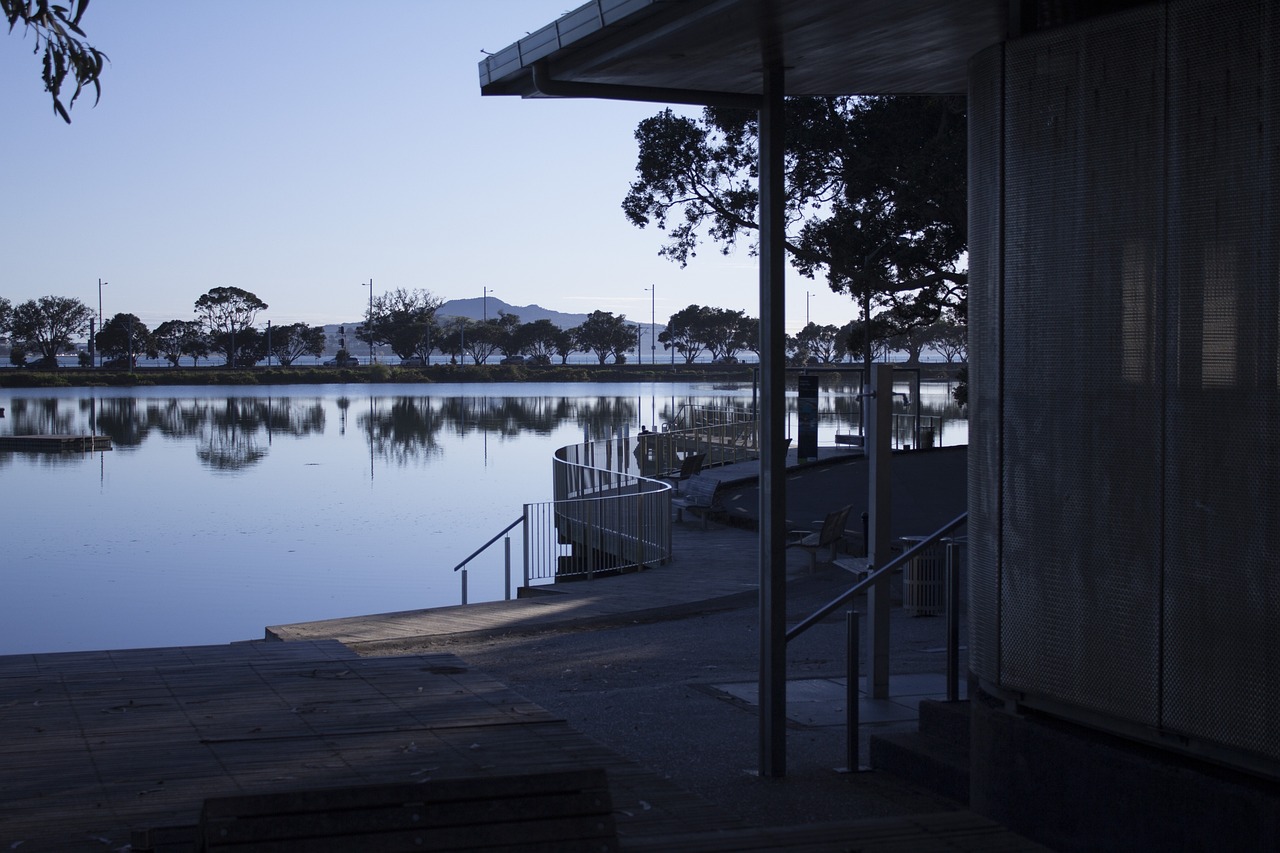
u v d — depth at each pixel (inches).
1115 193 178.5
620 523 666.2
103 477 1374.3
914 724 291.0
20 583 719.1
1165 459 171.3
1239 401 161.3
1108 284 179.9
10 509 1093.1
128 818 197.6
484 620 482.3
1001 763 197.6
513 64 238.7
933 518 797.2
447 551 839.1
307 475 1376.7
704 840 170.1
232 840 123.3
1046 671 191.5
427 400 3152.1
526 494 1181.1
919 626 452.4
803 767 255.0
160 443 1854.1
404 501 1131.9
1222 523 163.6
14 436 1843.0
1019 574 197.2
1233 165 161.6
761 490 246.4
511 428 2098.9
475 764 231.9
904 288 1190.9
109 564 790.5
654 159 1261.1
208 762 231.5
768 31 209.2
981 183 208.5
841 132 1139.3
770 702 246.5
